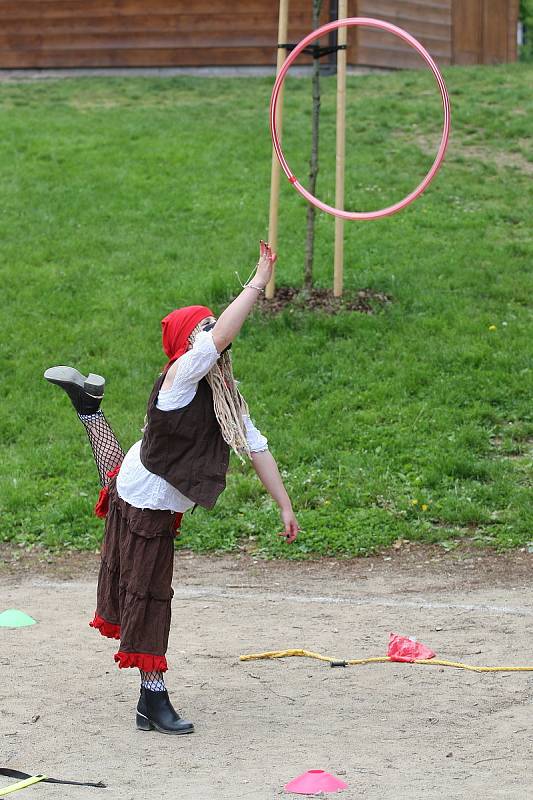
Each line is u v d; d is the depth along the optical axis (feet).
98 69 271.28
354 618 73.67
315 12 133.80
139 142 200.03
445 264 148.15
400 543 92.48
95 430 55.47
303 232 159.84
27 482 105.91
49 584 85.30
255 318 133.80
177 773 46.65
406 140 201.57
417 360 124.36
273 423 113.80
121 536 52.44
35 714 55.21
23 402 120.67
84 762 48.37
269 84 247.91
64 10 271.28
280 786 44.47
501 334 128.98
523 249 153.07
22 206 172.35
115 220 167.53
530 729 52.11
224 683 60.23
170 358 52.49
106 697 58.23
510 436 109.91
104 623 53.88
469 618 72.95
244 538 94.89
